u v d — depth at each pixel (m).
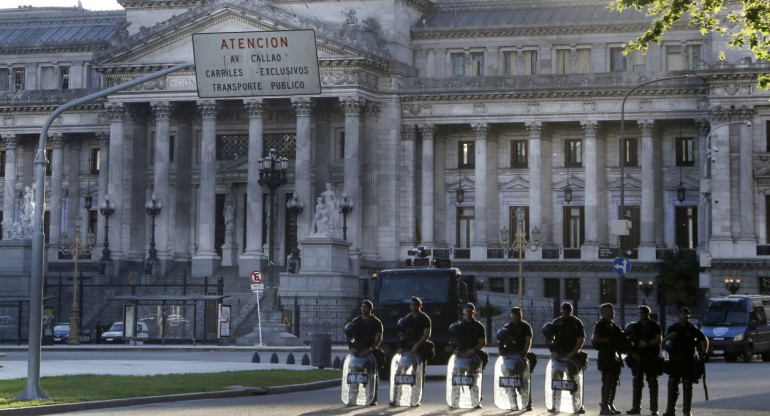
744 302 109.62
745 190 162.12
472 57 184.25
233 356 106.50
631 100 171.38
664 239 174.00
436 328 82.44
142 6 188.12
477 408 55.75
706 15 69.06
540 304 161.75
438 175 181.25
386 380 82.19
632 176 175.12
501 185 179.62
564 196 176.50
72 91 194.88
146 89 176.50
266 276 168.25
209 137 174.62
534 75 174.62
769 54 67.75
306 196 171.50
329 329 141.50
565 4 184.88
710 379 79.38
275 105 180.38
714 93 163.62
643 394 66.06
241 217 183.88
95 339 137.62
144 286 154.88
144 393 59.78
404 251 176.88
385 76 177.12
